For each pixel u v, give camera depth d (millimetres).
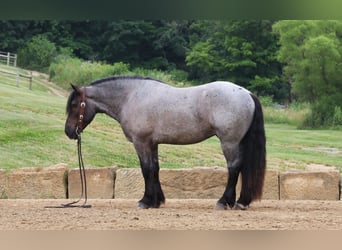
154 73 58062
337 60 47375
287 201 14781
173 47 68312
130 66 66438
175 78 63969
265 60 61406
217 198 15461
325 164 26188
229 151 12203
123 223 10312
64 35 69000
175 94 12602
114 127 30016
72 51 65625
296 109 48031
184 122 12398
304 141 34812
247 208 12281
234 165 12227
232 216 11312
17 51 64500
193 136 12445
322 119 44812
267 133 37938
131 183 15984
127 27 65812
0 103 31766
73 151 24406
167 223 10297
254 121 12203
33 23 67938
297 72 48656
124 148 25766
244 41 61438
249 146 12156
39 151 23812
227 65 61062
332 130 42500
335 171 15750
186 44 69250
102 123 30484
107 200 15070
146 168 12828
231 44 61500
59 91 49438
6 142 24297
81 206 13273
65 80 52312
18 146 24016
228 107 12078
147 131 12688
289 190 15672
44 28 68562
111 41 66688
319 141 35094
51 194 16172
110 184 16078
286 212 12117
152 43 67562
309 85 48344
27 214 11734
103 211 12305
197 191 15555
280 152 29453
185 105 12414
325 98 46656
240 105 12070
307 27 48562
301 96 50719
